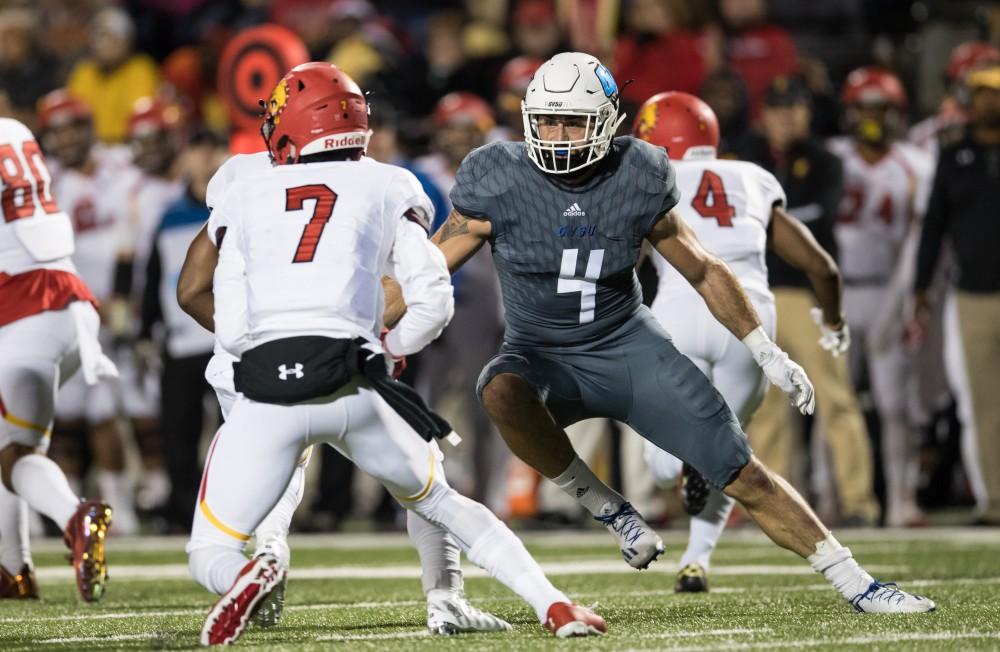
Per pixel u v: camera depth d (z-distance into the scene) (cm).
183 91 4306
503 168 1588
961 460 3722
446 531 1480
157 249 3189
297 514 3391
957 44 4197
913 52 4303
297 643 1443
